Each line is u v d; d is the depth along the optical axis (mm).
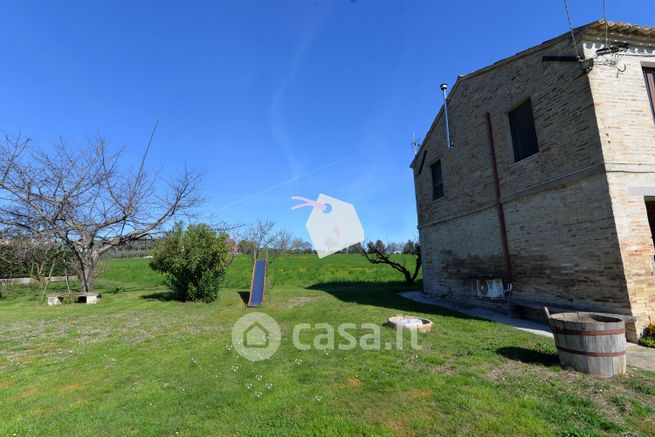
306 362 5020
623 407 3330
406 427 3047
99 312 10781
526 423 3047
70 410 3582
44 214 14180
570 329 4395
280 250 25906
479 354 5160
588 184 6465
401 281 19172
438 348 5586
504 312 8734
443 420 3154
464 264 10570
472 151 10109
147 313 10375
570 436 2834
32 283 20312
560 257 7090
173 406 3605
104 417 3383
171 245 12727
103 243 16031
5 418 3441
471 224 10219
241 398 3764
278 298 13078
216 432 3049
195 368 4902
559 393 3676
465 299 10484
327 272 23609
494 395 3654
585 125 6480
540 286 7609
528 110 8195
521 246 8203
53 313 10734
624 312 5793
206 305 11852
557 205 7176
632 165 6215
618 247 5906
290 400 3666
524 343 5715
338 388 3982
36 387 4293
